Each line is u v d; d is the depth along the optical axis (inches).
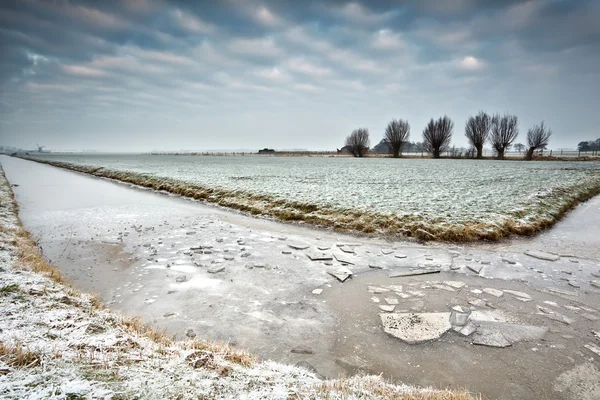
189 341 161.3
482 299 234.1
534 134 2640.3
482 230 408.2
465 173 1191.6
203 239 393.7
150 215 546.9
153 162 2488.9
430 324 197.8
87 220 501.0
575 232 428.8
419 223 432.1
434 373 151.8
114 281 263.4
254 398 108.3
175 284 257.1
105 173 1466.5
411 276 281.4
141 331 172.6
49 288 207.9
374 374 150.9
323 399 111.8
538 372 151.8
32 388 96.9
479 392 138.3
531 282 265.9
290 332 189.3
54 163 2480.3
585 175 1089.4
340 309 218.8
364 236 417.4
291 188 777.6
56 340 136.8
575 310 216.1
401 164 1911.9
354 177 1059.9
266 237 407.5
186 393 106.4
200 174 1233.4
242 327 193.9
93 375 110.3
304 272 288.2
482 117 2780.5
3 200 653.3
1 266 237.9
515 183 850.8
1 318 152.3
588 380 145.9
